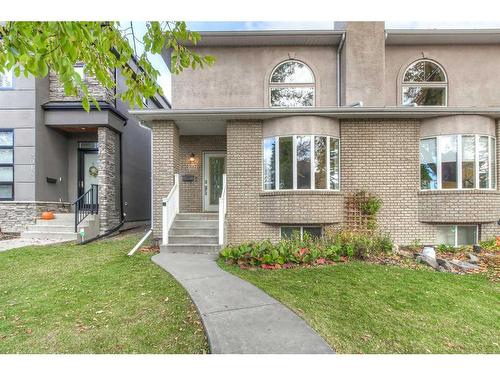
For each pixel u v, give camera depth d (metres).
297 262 5.89
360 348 2.96
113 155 11.02
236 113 8.01
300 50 9.88
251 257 5.92
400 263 6.14
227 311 3.64
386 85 9.85
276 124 8.27
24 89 9.73
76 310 3.87
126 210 12.14
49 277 5.23
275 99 9.84
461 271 5.76
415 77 9.91
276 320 3.40
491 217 7.90
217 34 9.12
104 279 5.10
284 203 8.05
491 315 3.82
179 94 9.72
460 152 7.91
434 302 4.16
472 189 7.82
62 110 10.20
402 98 9.80
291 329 3.20
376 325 3.43
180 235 7.59
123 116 11.53
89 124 10.22
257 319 3.42
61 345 3.06
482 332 3.39
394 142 8.44
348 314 3.68
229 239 8.35
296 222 7.94
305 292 4.38
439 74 9.87
